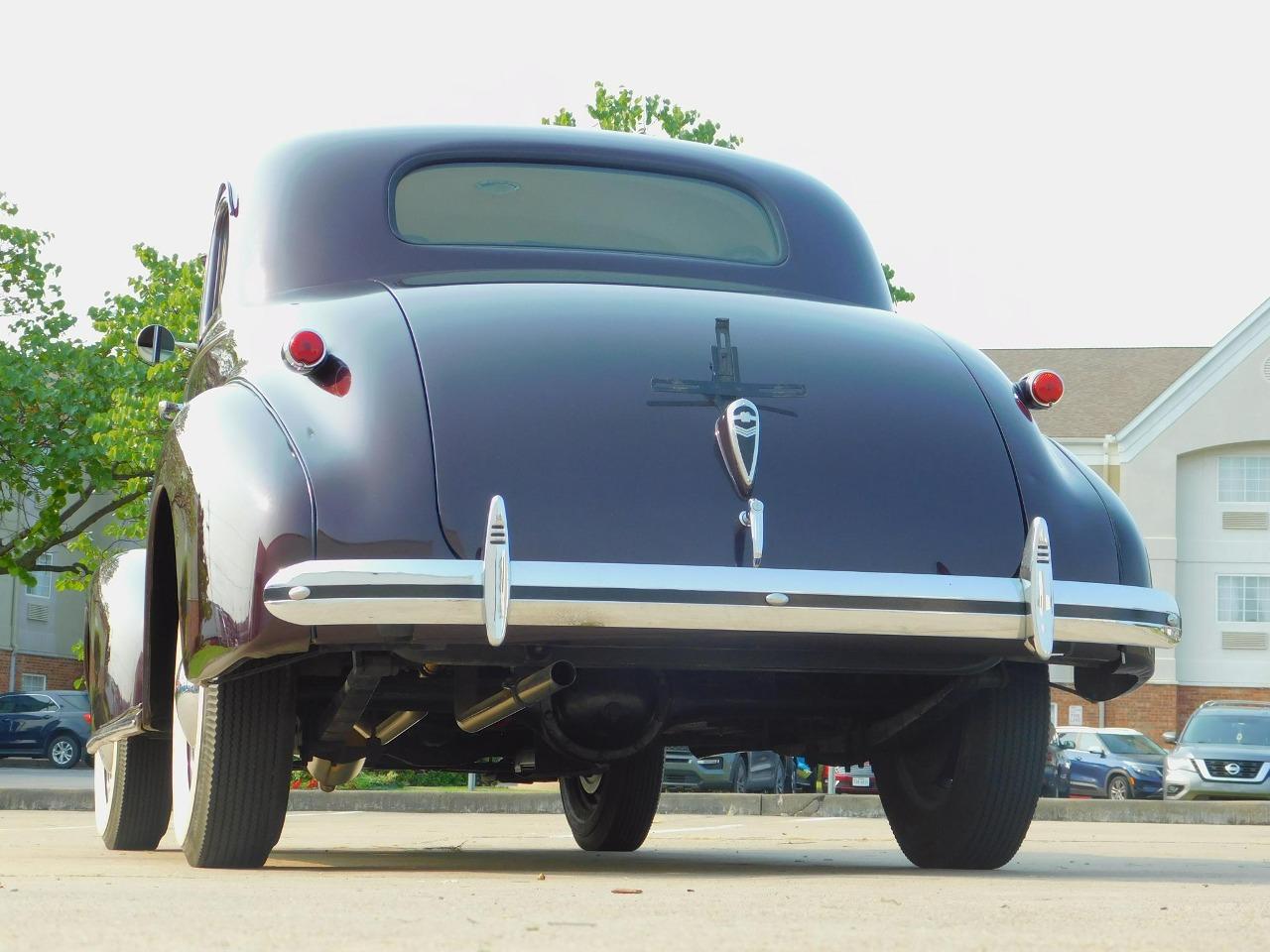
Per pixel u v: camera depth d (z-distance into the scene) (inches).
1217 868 196.7
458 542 129.1
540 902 103.7
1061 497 146.1
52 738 1153.4
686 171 178.2
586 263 164.1
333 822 402.9
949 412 146.4
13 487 917.8
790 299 157.2
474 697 152.2
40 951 73.5
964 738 160.7
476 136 174.1
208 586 133.5
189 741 151.9
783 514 135.0
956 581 137.2
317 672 146.4
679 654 139.0
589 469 132.6
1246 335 1437.0
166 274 976.9
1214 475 1451.8
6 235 908.0
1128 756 1077.1
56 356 903.7
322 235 163.6
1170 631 146.6
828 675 161.9
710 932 84.5
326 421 135.5
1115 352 1619.1
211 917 90.0
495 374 136.6
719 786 855.7
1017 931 87.7
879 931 86.4
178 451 145.5
